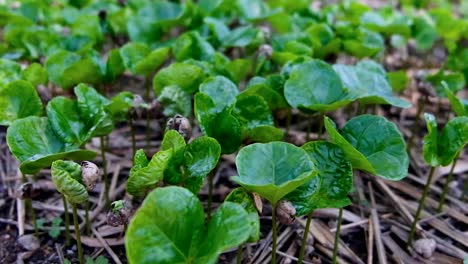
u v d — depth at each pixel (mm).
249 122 350
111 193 404
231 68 419
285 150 291
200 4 540
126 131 463
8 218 386
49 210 390
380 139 316
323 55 484
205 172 302
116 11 529
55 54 415
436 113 511
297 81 360
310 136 456
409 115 504
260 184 274
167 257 265
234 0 551
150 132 464
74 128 344
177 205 267
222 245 255
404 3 731
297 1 589
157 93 388
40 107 356
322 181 302
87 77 411
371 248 367
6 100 346
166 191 266
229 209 267
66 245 364
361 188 412
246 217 261
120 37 583
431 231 385
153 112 387
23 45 480
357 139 320
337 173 302
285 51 447
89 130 342
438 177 432
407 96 533
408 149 453
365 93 349
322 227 380
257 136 339
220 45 479
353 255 363
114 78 437
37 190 348
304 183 291
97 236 368
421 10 720
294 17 529
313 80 361
